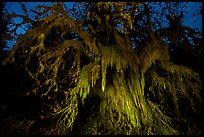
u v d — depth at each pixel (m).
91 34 6.76
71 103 6.48
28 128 6.19
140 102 6.33
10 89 7.47
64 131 6.37
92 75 6.05
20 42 6.38
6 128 5.78
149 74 6.68
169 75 6.83
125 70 6.46
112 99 6.39
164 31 6.58
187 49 7.12
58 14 6.14
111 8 6.75
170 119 6.56
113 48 6.23
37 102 7.62
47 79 6.80
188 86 6.92
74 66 6.85
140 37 7.13
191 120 6.84
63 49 6.26
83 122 6.62
